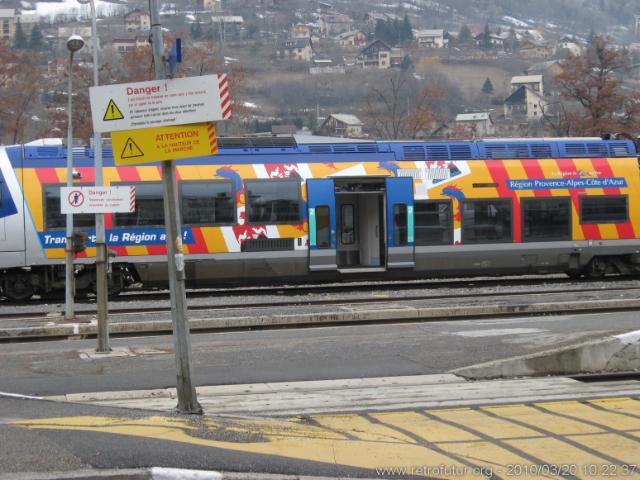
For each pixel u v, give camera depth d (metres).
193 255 23.41
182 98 8.46
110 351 14.25
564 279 27.56
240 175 23.91
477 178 25.64
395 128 59.97
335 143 25.05
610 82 51.69
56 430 7.64
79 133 44.59
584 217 26.38
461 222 25.41
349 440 7.79
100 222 15.09
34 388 11.20
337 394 10.66
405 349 13.97
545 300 20.06
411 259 25.06
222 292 25.08
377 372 12.24
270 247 23.97
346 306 19.77
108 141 23.66
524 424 8.71
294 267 24.19
